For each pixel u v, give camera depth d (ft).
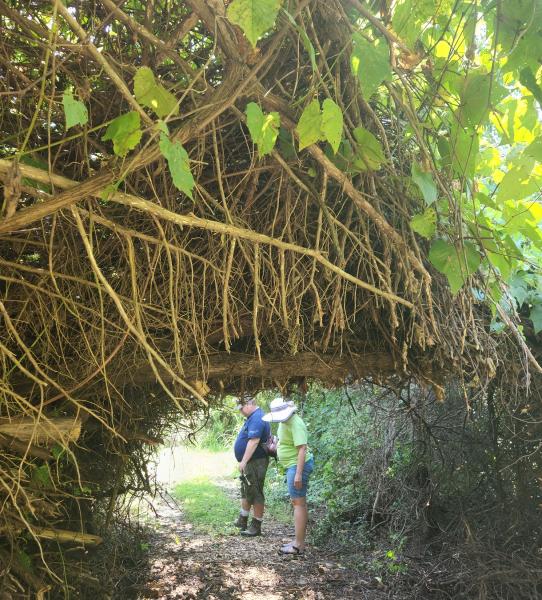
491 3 5.45
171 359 8.16
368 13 5.40
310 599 16.49
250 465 23.38
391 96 6.45
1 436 6.45
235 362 8.57
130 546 15.81
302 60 6.09
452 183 6.51
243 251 6.32
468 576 15.06
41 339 7.29
